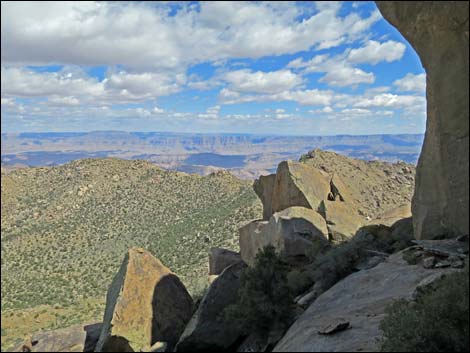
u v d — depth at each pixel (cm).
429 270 1474
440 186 1684
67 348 1770
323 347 1118
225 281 1764
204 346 1644
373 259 1839
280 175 2819
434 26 1295
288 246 2170
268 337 1473
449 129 1358
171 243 7962
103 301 6238
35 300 6353
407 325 1006
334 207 2458
